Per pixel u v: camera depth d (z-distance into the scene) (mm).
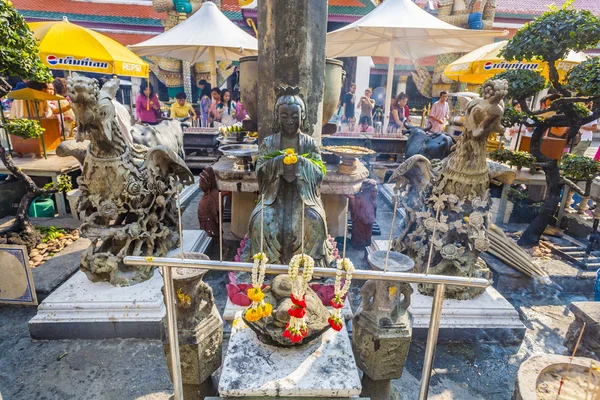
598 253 4539
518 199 5801
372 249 4242
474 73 6754
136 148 4238
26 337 3000
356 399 1857
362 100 10320
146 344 2959
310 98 3930
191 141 8445
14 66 3473
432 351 1779
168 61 13102
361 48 9031
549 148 5164
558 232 5168
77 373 2664
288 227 3172
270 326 2018
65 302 2980
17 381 2578
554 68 4051
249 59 4277
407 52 9156
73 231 4895
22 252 3168
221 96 9266
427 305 3121
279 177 3082
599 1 15531
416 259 3391
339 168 4406
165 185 3635
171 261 1646
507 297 3787
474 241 3090
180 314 2076
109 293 3109
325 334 2186
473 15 11781
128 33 13742
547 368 1998
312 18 3697
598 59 3848
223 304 3623
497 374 2797
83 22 13562
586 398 1722
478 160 3080
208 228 4684
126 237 3312
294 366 1944
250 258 3291
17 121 3982
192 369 2127
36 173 5129
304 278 1681
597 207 4316
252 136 5539
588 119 4129
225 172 4270
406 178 3680
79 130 2916
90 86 2762
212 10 7668
